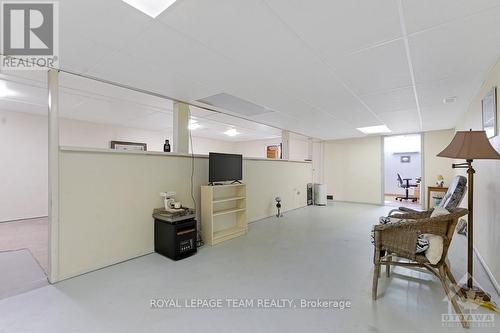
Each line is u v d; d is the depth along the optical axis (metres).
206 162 3.93
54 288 2.21
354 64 2.40
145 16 1.65
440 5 1.52
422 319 1.76
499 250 2.14
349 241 3.63
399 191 9.89
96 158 2.65
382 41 1.97
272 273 2.54
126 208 2.91
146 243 3.12
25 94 3.70
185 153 3.63
